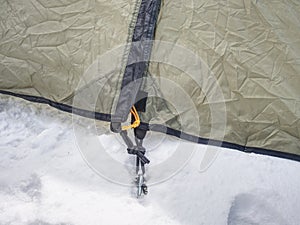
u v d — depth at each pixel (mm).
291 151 948
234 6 952
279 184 999
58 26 938
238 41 927
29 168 963
